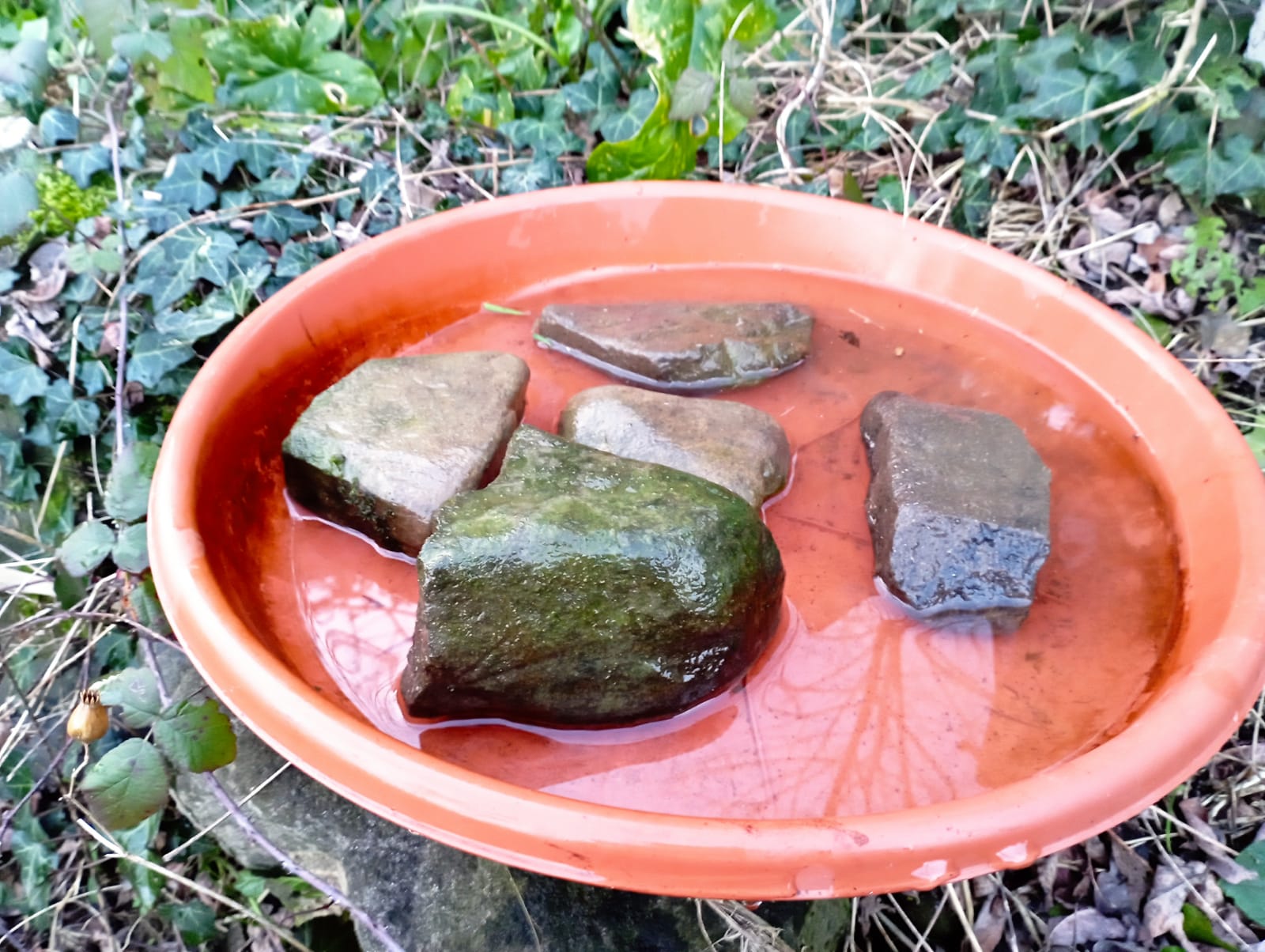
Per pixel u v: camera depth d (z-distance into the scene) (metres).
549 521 0.32
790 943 0.39
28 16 0.62
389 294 0.43
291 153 0.58
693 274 0.48
